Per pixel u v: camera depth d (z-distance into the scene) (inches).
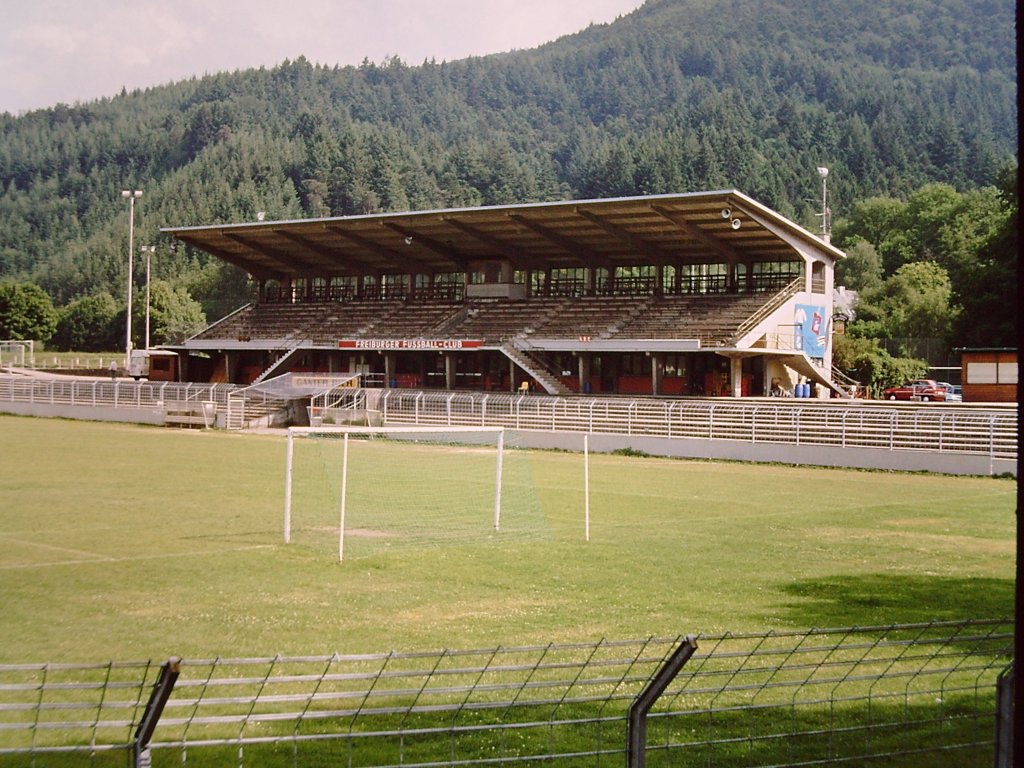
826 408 2279.8
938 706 555.8
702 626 770.8
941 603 860.6
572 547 1143.0
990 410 2202.3
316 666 653.3
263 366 3878.0
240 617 794.2
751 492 1690.5
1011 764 382.3
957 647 680.4
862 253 5905.5
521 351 3250.5
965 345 3299.7
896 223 6614.2
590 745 505.7
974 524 1347.2
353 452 2285.9
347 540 1176.2
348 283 3978.8
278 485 1683.1
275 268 4072.3
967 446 2039.9
